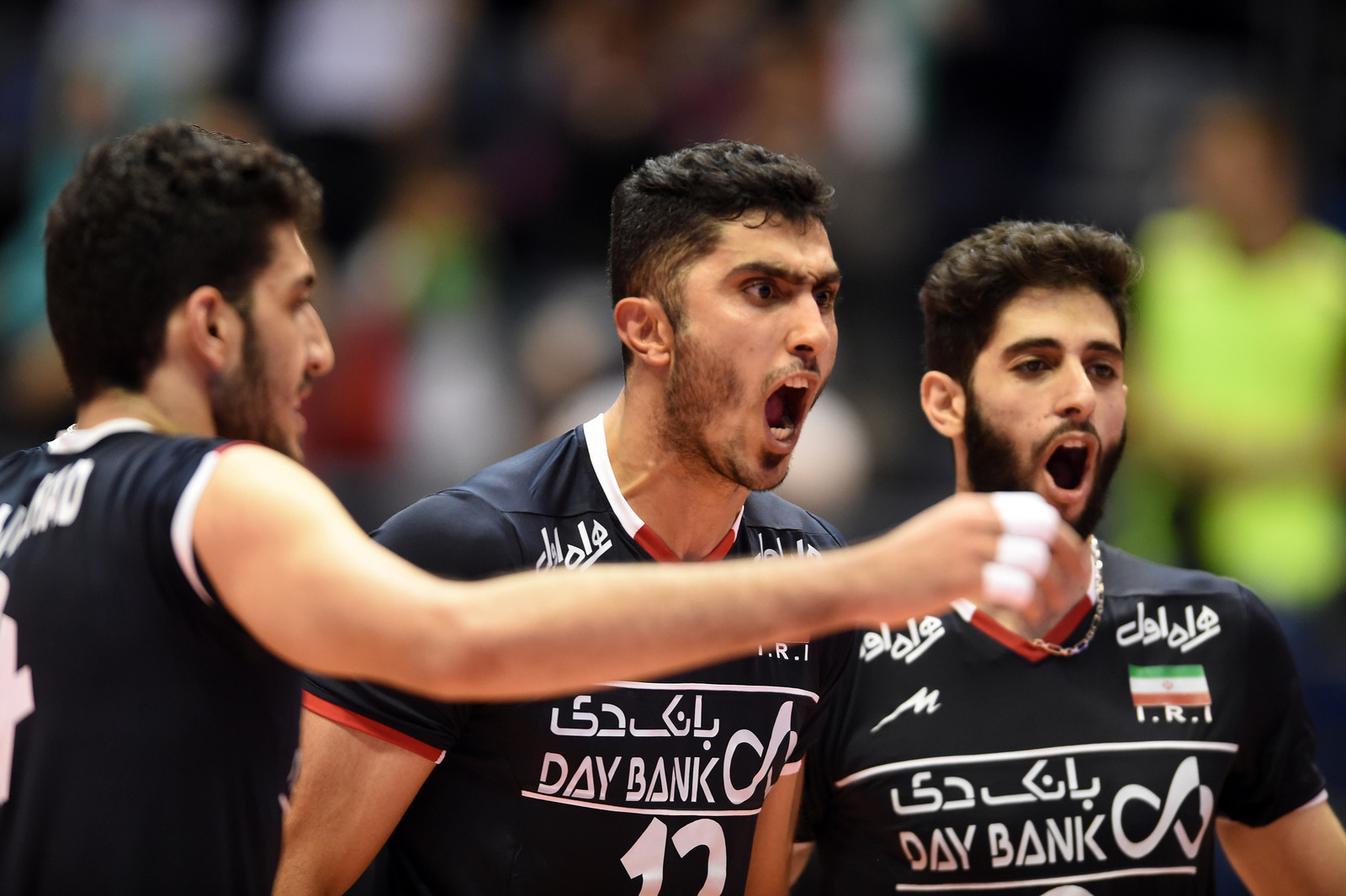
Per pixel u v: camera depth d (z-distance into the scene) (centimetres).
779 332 667
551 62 2264
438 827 705
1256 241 1538
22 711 531
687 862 707
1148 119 2189
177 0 2280
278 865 577
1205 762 781
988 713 779
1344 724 1440
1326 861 812
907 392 2091
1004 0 2361
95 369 559
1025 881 757
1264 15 2225
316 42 2266
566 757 686
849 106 2156
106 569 526
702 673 706
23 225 2195
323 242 2144
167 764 523
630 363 707
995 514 490
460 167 2211
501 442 1923
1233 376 1517
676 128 2175
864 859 779
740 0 2275
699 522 721
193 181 544
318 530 498
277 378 557
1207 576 833
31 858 524
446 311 1981
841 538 811
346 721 676
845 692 791
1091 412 771
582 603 481
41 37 2386
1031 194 2252
